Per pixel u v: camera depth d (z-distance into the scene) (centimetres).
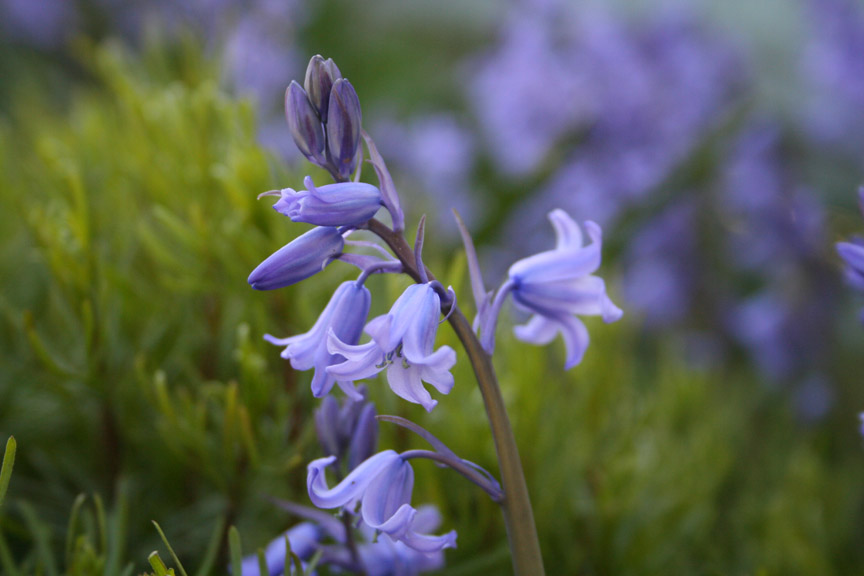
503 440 29
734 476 41
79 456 36
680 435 41
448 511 35
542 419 36
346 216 28
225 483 34
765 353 59
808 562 37
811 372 55
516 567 29
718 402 46
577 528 36
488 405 29
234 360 37
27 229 38
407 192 54
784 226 60
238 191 35
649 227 67
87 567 31
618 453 37
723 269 65
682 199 66
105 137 41
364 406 31
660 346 55
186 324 37
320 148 29
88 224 35
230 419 33
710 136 66
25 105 54
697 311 64
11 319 36
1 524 33
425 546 28
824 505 39
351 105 28
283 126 65
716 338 63
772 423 49
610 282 44
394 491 29
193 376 35
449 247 64
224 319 37
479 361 29
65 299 36
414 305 28
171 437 34
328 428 31
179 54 61
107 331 35
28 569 33
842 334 58
